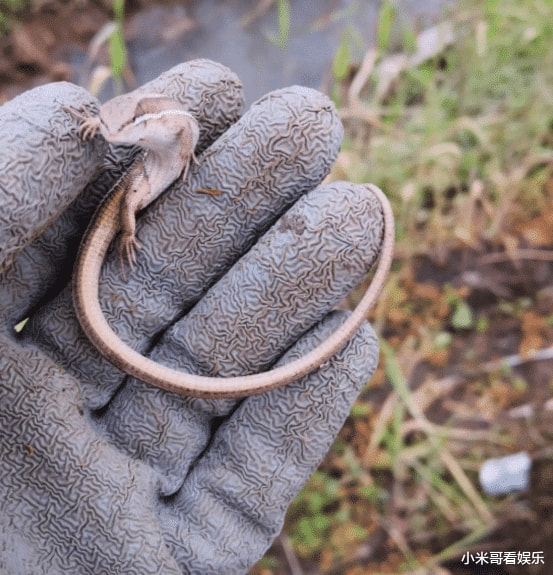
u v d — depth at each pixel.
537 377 0.46
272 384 0.32
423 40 0.55
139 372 0.32
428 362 0.47
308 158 0.31
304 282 0.31
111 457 0.32
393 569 0.44
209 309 0.32
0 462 0.31
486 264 0.49
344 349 0.32
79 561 0.32
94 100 0.30
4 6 0.52
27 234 0.29
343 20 0.57
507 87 0.51
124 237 0.32
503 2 0.53
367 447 0.45
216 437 0.33
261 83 0.54
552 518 0.44
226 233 0.32
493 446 0.45
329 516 0.44
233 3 0.58
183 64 0.32
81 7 0.54
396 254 0.49
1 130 0.29
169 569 0.32
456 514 0.44
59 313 0.32
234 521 0.33
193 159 0.31
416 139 0.49
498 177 0.49
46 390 0.31
